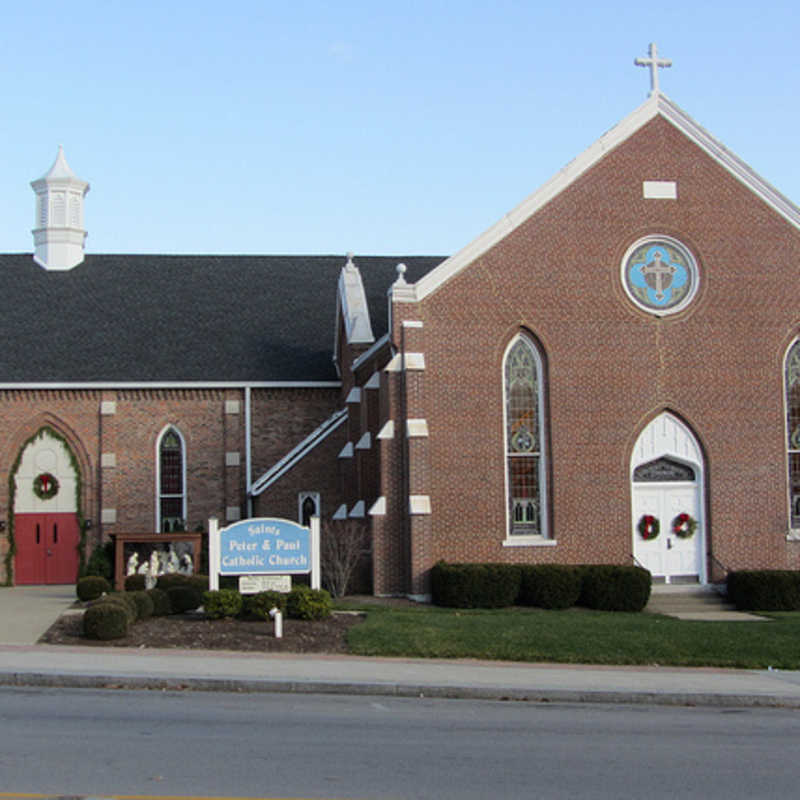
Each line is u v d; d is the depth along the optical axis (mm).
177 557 34875
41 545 37438
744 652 21156
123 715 14562
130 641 20938
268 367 39188
